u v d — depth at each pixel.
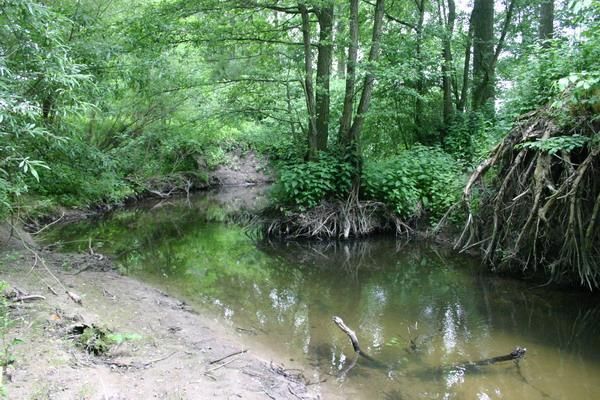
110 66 9.30
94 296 5.96
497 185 7.84
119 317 5.30
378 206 11.14
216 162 23.27
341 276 8.42
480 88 14.66
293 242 10.95
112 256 9.31
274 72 11.83
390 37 13.53
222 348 4.84
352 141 11.43
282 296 7.18
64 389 3.42
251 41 11.80
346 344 5.35
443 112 14.45
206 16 11.20
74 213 13.49
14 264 6.85
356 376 4.57
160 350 4.51
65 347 4.08
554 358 5.02
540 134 6.91
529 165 7.04
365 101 11.40
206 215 15.24
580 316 6.20
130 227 13.03
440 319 6.18
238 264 9.23
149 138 16.95
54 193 13.25
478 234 8.63
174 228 13.05
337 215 10.99
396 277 8.25
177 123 17.09
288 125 12.91
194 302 6.64
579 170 6.23
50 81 6.22
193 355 4.51
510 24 15.21
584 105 6.36
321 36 11.58
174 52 12.84
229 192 21.38
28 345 3.99
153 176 19.47
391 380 4.51
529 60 8.54
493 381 4.52
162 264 9.00
